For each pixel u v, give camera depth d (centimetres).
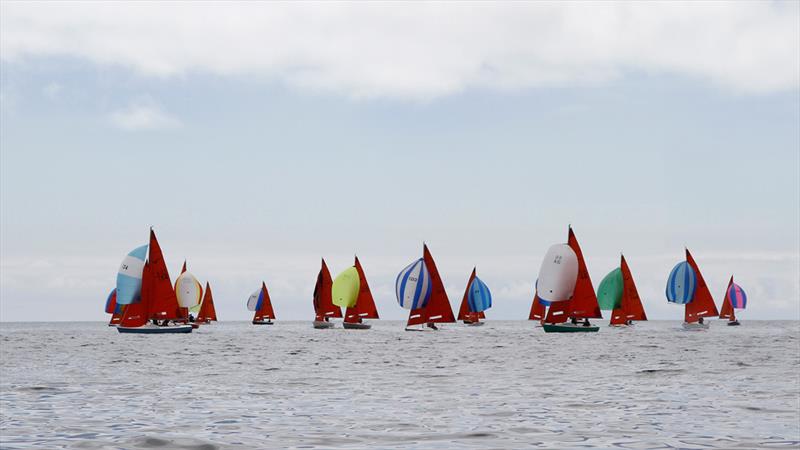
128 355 17838
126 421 6700
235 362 15312
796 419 6731
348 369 13425
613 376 11681
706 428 6203
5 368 13712
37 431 6081
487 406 7869
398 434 5941
